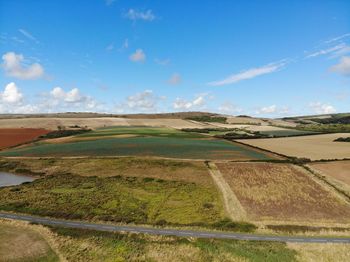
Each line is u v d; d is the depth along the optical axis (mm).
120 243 38031
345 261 34156
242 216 46562
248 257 34938
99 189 60594
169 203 52938
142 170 75062
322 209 49406
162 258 34906
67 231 41156
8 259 34125
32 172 76125
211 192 58375
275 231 41562
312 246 37219
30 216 46594
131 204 52375
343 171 69562
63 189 60625
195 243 38062
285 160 80938
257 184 62344
